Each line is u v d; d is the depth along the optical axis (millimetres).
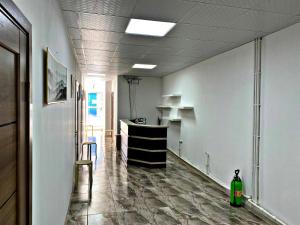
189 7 2508
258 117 3520
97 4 2461
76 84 5262
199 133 5625
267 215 3258
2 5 835
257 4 2396
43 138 1651
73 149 4488
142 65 6320
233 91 4211
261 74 3480
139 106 8977
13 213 1021
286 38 3020
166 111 8508
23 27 1112
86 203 3764
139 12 2664
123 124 7133
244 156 3867
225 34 3391
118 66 6562
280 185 3086
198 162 5652
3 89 890
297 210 2809
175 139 7367
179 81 7152
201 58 5195
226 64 4457
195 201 3947
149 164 5934
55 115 2176
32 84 1327
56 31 2275
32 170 1333
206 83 5289
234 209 3662
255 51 3594
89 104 13078
